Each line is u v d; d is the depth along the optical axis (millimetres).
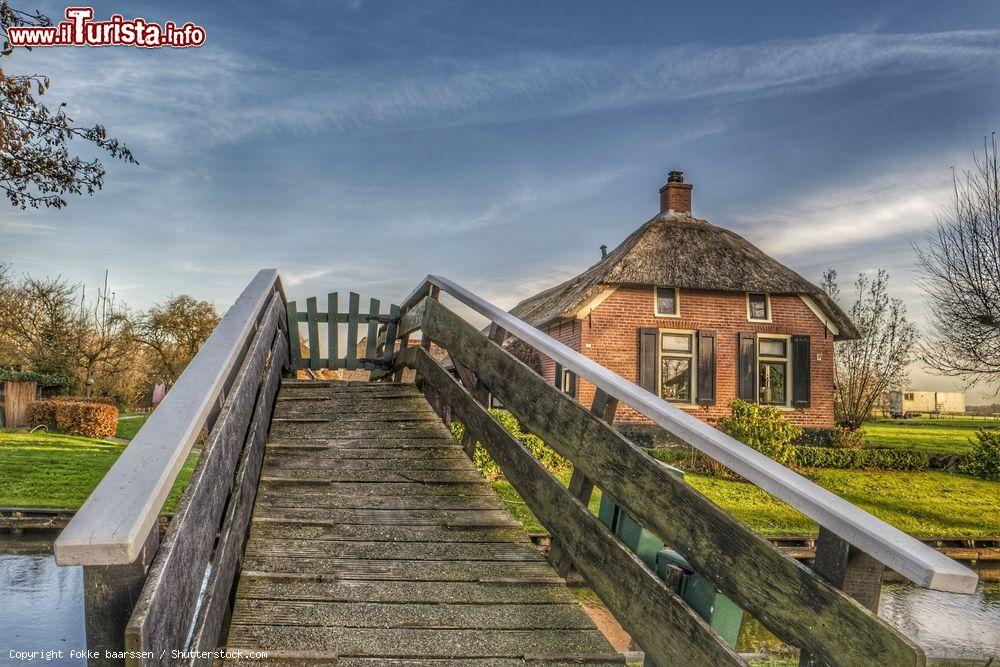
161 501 1400
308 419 4980
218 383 2135
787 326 17578
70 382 27219
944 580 1259
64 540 1190
